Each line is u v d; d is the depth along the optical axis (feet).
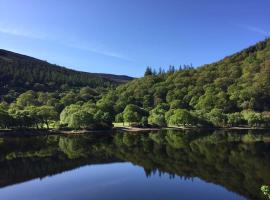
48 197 148.77
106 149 290.35
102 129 496.64
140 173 193.98
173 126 563.48
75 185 168.45
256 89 643.04
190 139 363.76
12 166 215.10
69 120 483.10
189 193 152.66
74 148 296.92
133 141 350.84
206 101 650.02
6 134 406.00
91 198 146.51
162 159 237.66
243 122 560.20
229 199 143.74
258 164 210.79
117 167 212.43
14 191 158.92
